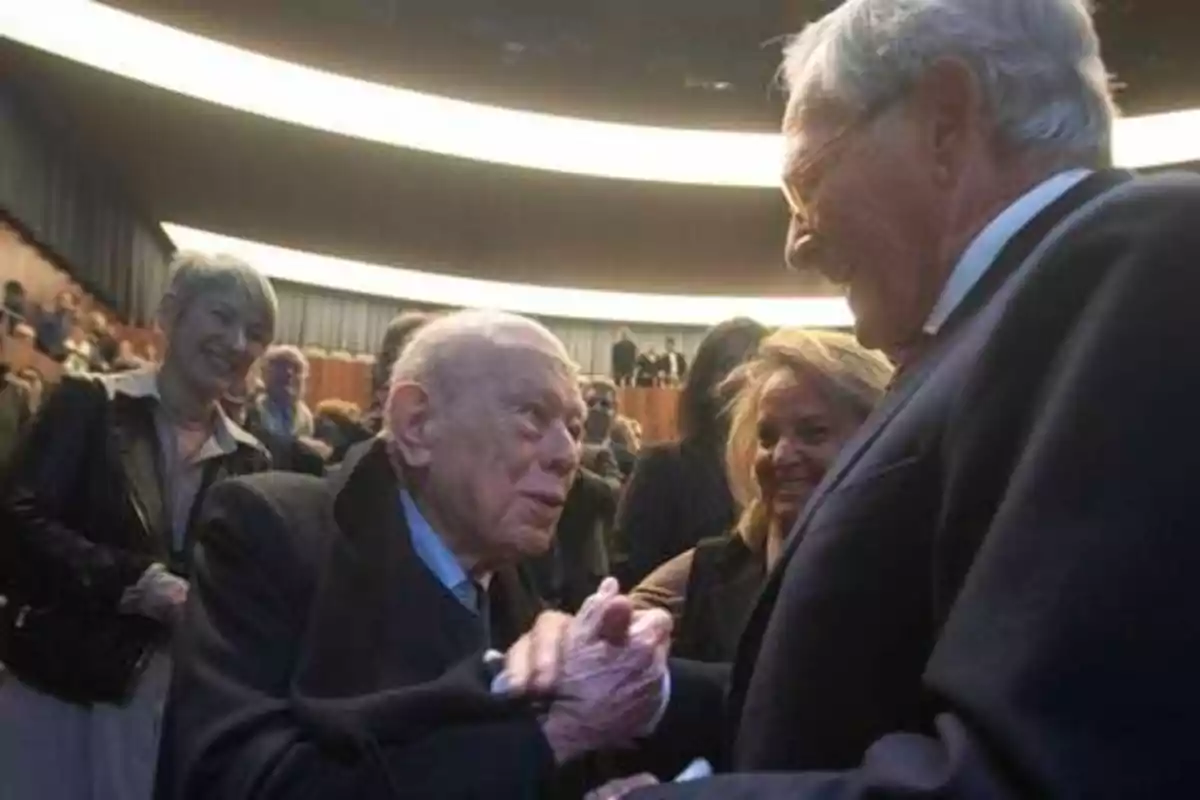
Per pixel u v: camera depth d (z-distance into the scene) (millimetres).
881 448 1206
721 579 2395
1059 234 1116
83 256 11688
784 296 14734
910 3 1302
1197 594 907
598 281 14992
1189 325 981
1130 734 882
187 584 2717
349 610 1592
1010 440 1061
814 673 1174
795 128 1389
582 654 1457
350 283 15625
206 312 2898
